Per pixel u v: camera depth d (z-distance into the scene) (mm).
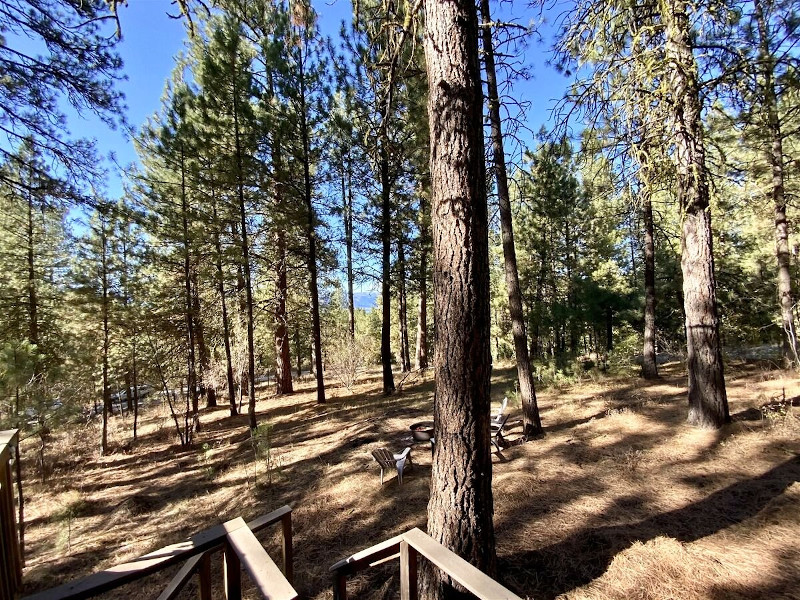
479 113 2924
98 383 11398
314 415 11555
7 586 3494
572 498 4273
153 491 7605
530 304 17562
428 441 6777
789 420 5281
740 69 4754
